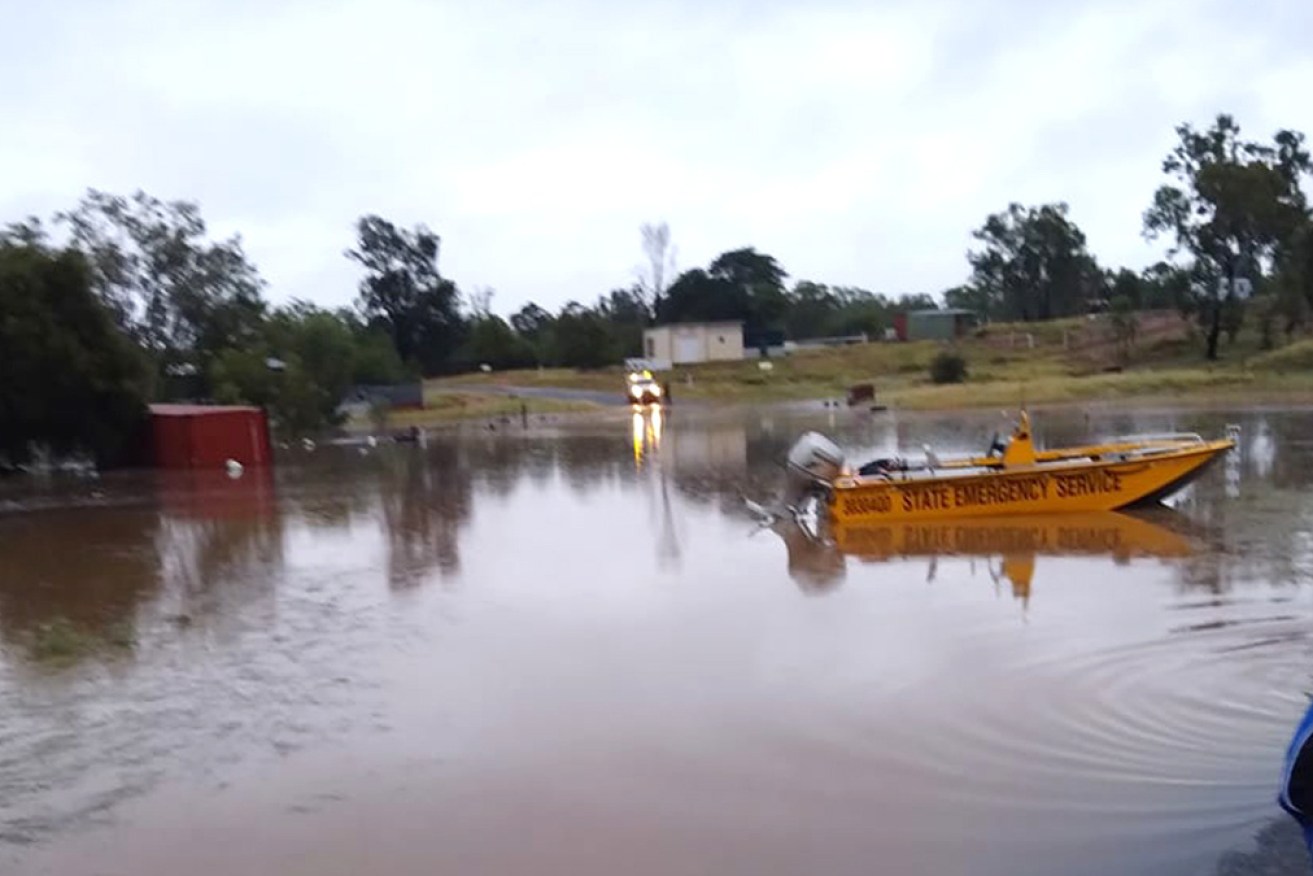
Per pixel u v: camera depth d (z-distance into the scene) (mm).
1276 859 7031
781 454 34000
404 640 12953
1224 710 9688
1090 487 19672
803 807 8094
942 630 12500
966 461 20875
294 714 10500
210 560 18844
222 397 50875
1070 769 8570
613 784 8617
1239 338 70438
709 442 39562
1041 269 105312
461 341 105750
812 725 9695
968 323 94812
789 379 75562
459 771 9000
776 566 16375
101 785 8961
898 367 77562
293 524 22766
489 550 18625
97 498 28859
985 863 7191
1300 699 9883
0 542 21922
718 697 10516
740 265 112875
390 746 9594
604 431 47281
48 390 35688
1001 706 9969
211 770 9203
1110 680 10547
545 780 8750
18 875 7480
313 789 8734
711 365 83938
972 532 18391
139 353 38531
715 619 13359
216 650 12812
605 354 96938
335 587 16062
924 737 9320
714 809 8117
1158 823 7625
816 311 123500
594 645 12438
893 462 21141
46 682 11789
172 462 36969
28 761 9508
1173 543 16844
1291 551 15977
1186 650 11367
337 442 46969
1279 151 71000
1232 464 25594
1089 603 13422
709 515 21703
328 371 60094
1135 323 75938
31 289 35719
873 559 16562
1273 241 65375
